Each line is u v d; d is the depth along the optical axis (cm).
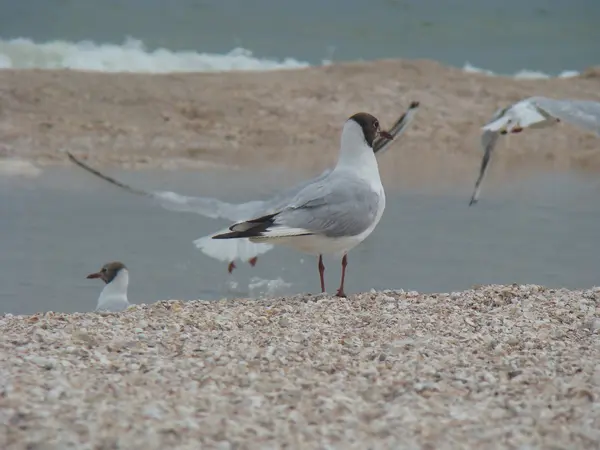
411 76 3472
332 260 1723
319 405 776
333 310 1134
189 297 1504
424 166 2605
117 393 787
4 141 2620
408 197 2216
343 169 1273
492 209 2117
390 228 1933
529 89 3466
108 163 2498
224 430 714
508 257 1748
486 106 3241
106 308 1339
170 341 966
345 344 969
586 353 939
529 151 2797
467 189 2327
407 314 1112
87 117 2888
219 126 2920
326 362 897
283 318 1076
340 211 1230
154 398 780
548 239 1875
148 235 1850
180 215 2005
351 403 784
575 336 1020
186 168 2497
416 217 2028
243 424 729
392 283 1594
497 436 723
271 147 2783
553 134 2952
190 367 871
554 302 1170
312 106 3138
